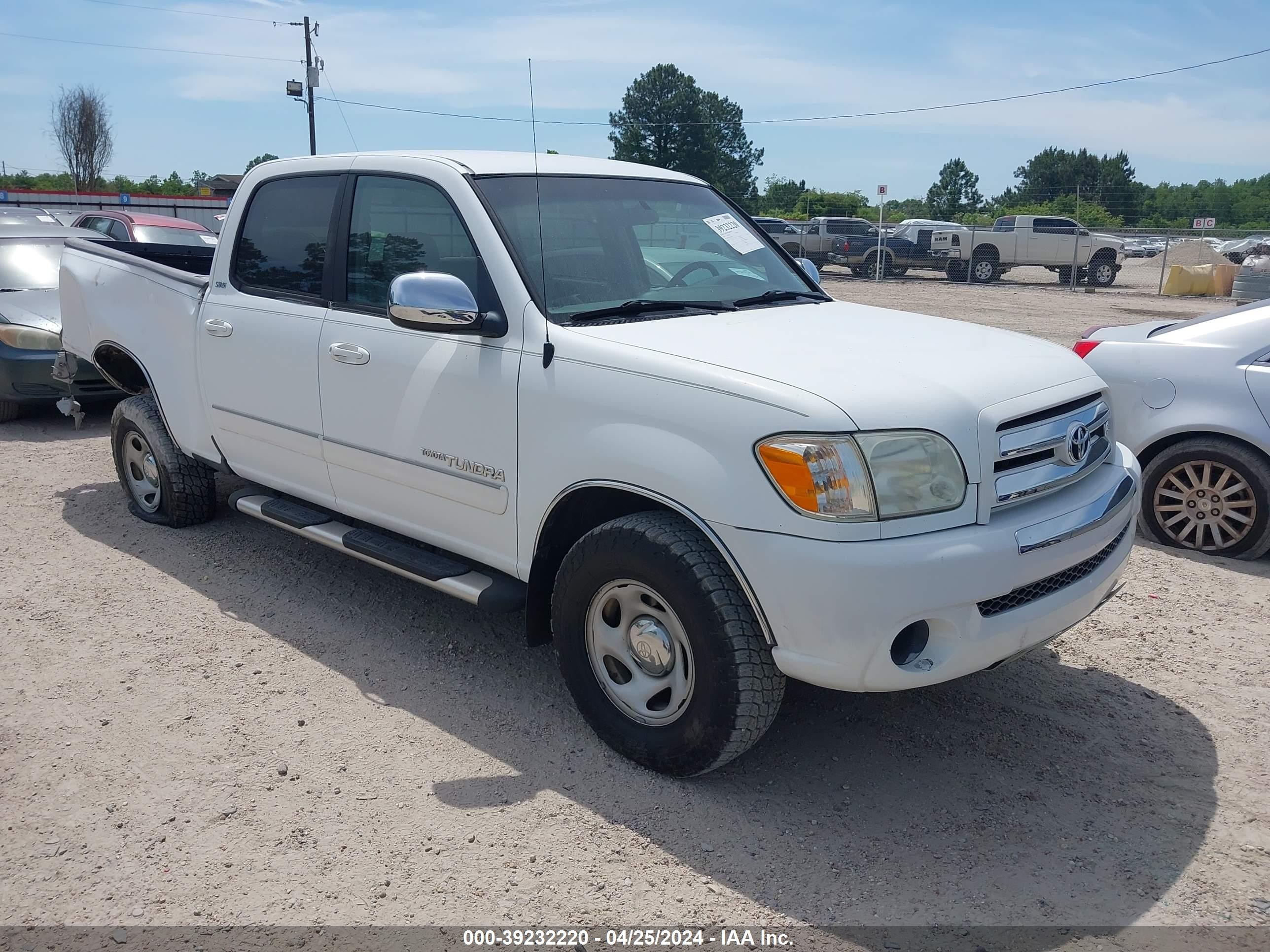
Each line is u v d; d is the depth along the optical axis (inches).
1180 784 132.0
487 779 130.7
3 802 124.8
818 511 109.7
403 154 161.3
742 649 117.0
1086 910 107.8
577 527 138.2
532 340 135.6
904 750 139.2
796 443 110.4
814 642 111.5
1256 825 123.1
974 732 144.5
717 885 111.0
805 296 171.0
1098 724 147.3
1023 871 114.0
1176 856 117.1
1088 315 787.4
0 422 332.2
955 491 114.1
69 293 231.6
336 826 120.8
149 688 153.6
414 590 192.9
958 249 1213.1
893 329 146.8
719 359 122.6
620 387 124.9
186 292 197.0
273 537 219.6
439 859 115.0
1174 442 222.5
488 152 163.9
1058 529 120.3
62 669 159.2
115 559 206.5
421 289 133.4
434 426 146.7
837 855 116.3
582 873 112.9
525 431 134.9
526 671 161.0
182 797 126.1
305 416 169.5
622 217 160.9
